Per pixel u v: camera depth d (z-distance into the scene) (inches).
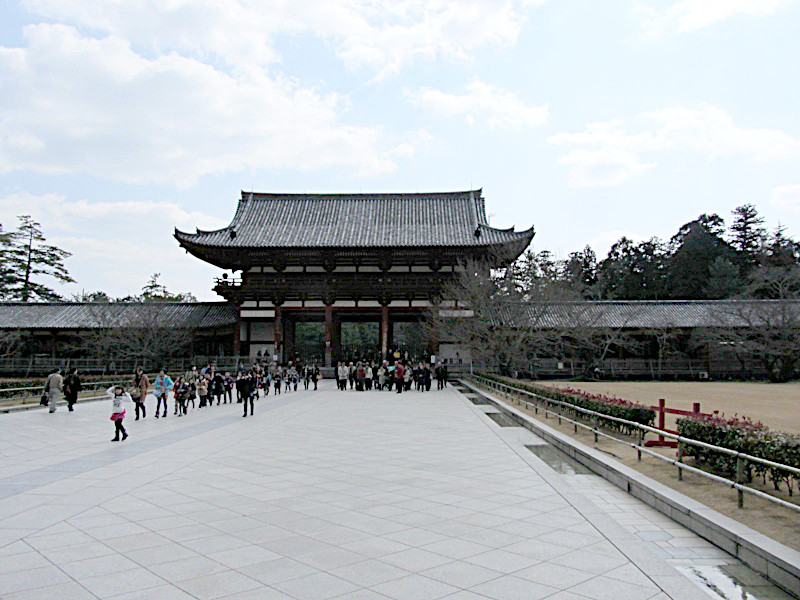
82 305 2297.0
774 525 294.4
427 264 2363.4
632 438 602.5
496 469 482.9
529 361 1918.1
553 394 881.5
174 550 275.6
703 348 2237.9
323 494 391.5
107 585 232.4
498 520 328.5
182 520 327.6
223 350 2401.6
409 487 413.7
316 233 2394.2
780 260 3265.3
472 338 1841.8
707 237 3454.7
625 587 231.1
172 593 224.2
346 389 1705.2
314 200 2630.4
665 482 402.6
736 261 3476.9
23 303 2299.5
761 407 981.2
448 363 2279.8
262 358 2166.6
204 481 434.0
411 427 783.1
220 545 283.1
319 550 275.6
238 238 2324.1
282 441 651.5
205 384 1138.0
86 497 382.3
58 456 548.7
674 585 233.0
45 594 223.0
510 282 1796.3
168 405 1177.4
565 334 1958.7
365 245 2242.9
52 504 363.9
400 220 2488.9
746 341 1983.3
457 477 449.4
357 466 497.0
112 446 613.6
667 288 3575.3
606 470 458.3
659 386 1637.6
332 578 239.9
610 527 312.7
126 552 272.7
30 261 3376.0
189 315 2317.9
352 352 3122.5
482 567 253.4
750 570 260.1
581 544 285.7
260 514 340.2
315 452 573.9
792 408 962.7
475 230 2348.7
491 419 892.6
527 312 1806.1
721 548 289.0
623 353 2317.9
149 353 2098.9
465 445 620.1
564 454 577.9
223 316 2316.7
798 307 2020.2
